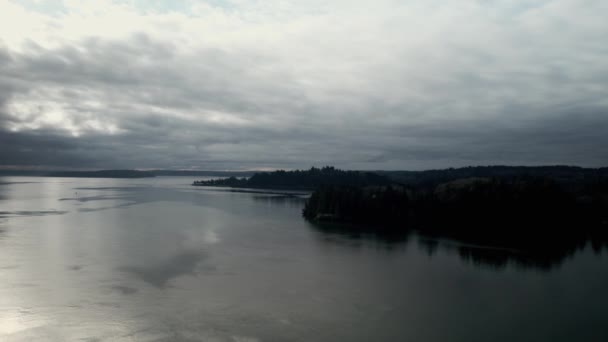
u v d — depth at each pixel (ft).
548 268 262.88
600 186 568.82
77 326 156.56
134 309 173.88
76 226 378.73
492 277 239.30
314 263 260.83
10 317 162.40
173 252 276.41
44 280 206.18
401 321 172.55
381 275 237.86
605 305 195.52
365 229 408.46
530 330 167.63
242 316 171.32
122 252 271.90
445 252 304.91
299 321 168.66
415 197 478.18
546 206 426.92
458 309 187.21
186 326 160.25
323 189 497.46
